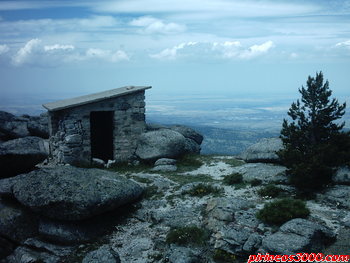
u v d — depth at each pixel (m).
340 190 18.30
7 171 23.16
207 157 31.97
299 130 20.67
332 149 19.02
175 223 18.09
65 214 17.86
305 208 16.42
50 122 31.55
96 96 31.83
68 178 19.56
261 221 16.22
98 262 15.83
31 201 18.42
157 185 23.38
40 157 23.91
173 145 30.20
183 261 14.71
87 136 29.52
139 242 17.48
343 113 20.06
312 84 20.39
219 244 15.50
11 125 39.34
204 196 21.00
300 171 18.66
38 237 18.56
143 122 32.19
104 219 19.38
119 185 20.20
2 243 18.69
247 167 25.20
